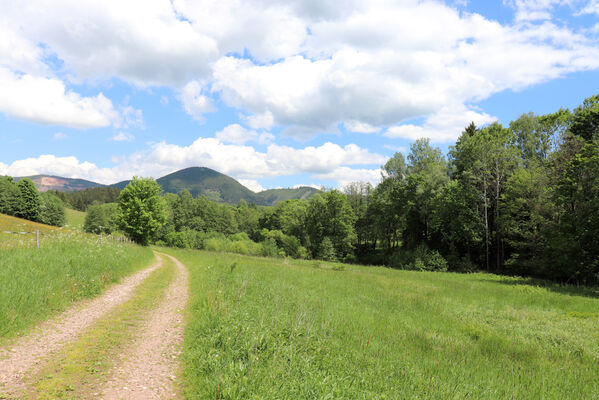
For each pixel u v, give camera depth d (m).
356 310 12.05
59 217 101.38
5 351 5.99
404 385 5.62
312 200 69.31
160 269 21.22
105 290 12.30
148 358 6.24
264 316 8.39
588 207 25.00
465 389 5.79
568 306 15.54
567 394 6.26
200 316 8.79
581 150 26.88
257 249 63.22
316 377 5.20
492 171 42.12
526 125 41.53
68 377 5.19
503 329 11.21
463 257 42.88
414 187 49.88
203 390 4.76
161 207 48.56
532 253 34.31
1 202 82.38
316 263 37.72
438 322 11.60
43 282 9.79
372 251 67.69
